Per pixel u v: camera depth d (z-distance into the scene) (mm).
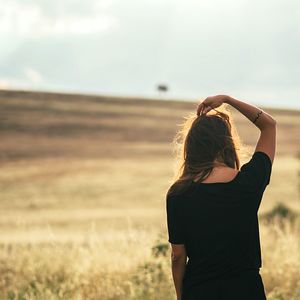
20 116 96625
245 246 3732
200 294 3707
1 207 49312
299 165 70438
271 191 54625
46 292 8062
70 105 108000
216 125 3918
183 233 3812
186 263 3879
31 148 79500
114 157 76688
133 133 92812
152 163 73375
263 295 3697
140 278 8148
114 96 120562
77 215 44688
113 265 8602
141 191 57500
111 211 46812
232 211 3752
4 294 8523
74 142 84562
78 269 8891
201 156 3893
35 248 10328
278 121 113375
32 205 50594
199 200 3787
